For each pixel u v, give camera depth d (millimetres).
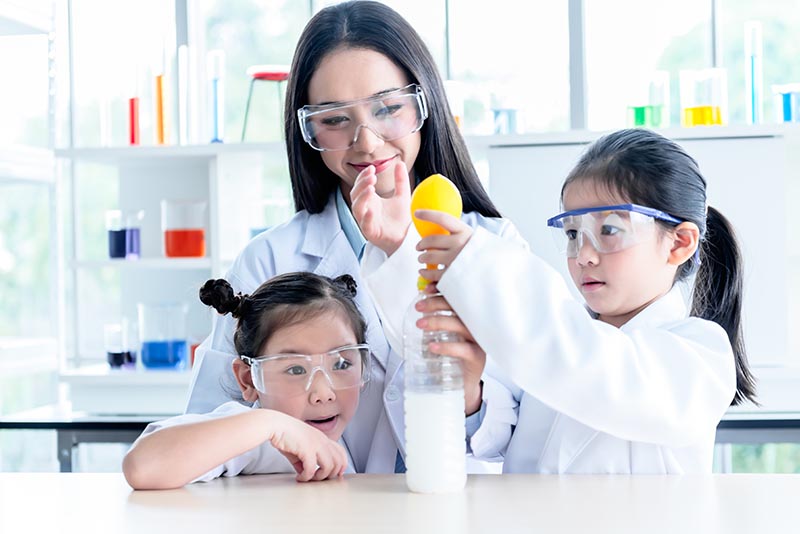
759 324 2973
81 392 3244
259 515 859
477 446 1212
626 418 997
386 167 1424
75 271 3697
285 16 3695
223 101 3275
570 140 2998
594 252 1178
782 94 3025
